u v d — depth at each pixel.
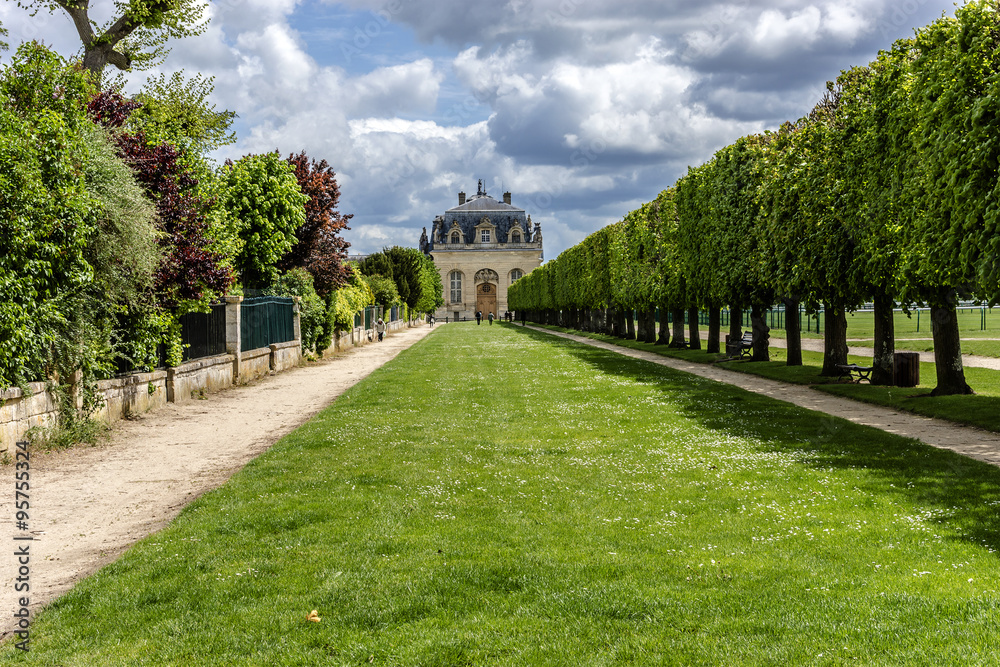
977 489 7.98
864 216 16.41
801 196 19.22
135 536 7.10
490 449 10.73
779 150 22.27
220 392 19.75
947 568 5.57
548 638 4.54
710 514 7.29
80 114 12.70
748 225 25.17
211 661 4.35
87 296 12.54
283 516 7.27
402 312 83.19
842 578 5.43
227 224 21.73
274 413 15.75
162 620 4.94
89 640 4.67
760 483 8.50
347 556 6.09
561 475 9.04
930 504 7.41
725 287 26.27
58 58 12.37
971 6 12.59
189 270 15.59
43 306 10.96
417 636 4.60
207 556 6.16
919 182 13.95
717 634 4.54
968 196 12.18
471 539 6.52
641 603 5.02
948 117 12.88
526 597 5.20
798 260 19.27
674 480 8.70
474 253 126.75
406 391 18.45
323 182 31.91
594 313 56.53
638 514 7.32
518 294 104.69
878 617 4.70
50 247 10.92
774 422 13.02
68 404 11.95
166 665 4.32
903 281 15.56
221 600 5.23
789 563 5.80
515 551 6.19
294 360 29.08
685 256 30.69
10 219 10.16
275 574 5.72
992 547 6.00
